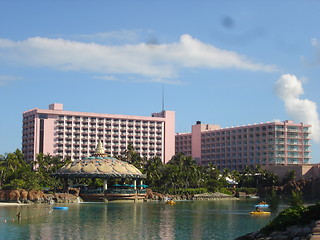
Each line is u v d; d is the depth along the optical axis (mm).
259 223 87125
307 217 48875
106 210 116938
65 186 164125
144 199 166125
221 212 114625
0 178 157000
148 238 66812
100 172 155500
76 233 71562
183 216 102062
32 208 120812
